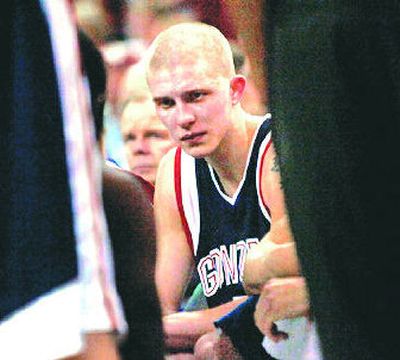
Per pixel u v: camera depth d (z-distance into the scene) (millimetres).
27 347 3828
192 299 9070
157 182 9109
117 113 9398
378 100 5461
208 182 8805
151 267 6180
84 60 5910
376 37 5480
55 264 3869
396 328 5504
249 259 8727
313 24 5531
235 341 8828
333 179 5496
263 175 8664
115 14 10281
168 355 8984
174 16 9891
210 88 8758
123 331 4082
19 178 3906
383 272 5484
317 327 5672
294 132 5570
